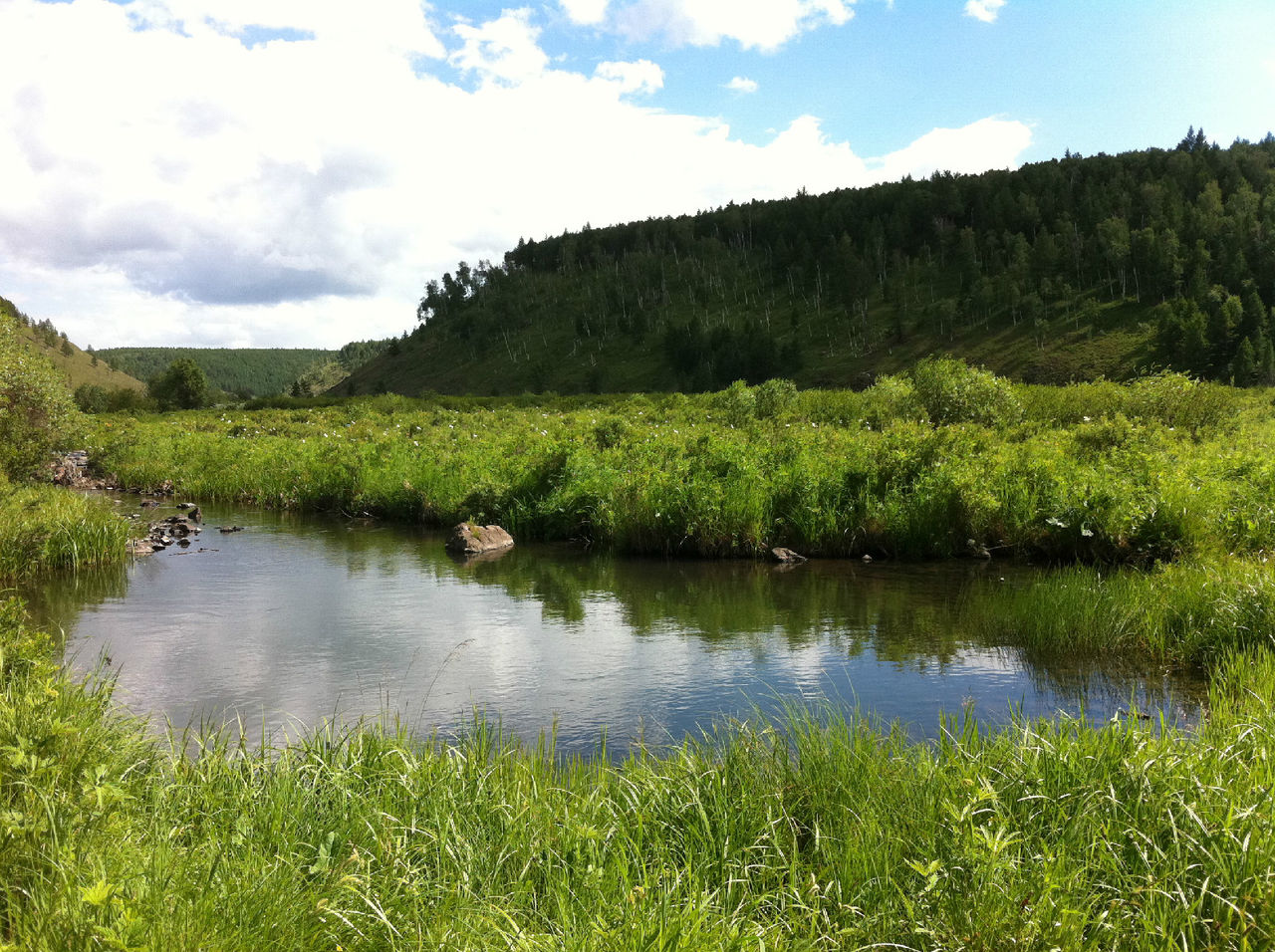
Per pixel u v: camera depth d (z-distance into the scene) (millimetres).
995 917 3104
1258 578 8055
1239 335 104125
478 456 19891
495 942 3211
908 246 182125
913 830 4023
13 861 3201
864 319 153250
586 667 8031
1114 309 128250
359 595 11102
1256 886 3141
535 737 6270
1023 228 167375
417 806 4328
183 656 8367
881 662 8125
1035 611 9117
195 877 3271
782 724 6438
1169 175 169750
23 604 6293
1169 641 8148
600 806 4324
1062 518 12508
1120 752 4266
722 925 3178
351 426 33031
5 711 4371
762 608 10281
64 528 12906
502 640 8984
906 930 3299
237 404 73312
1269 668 6445
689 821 4281
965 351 129250
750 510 13680
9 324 18078
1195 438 21344
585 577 12305
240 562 13461
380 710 6852
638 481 14773
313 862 3703
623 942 2930
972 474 13617
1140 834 3604
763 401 33375
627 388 153250
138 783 4492
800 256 188750
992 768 4434
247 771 4789
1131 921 3186
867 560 13008
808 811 4508
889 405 29078
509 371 173125
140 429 33938
